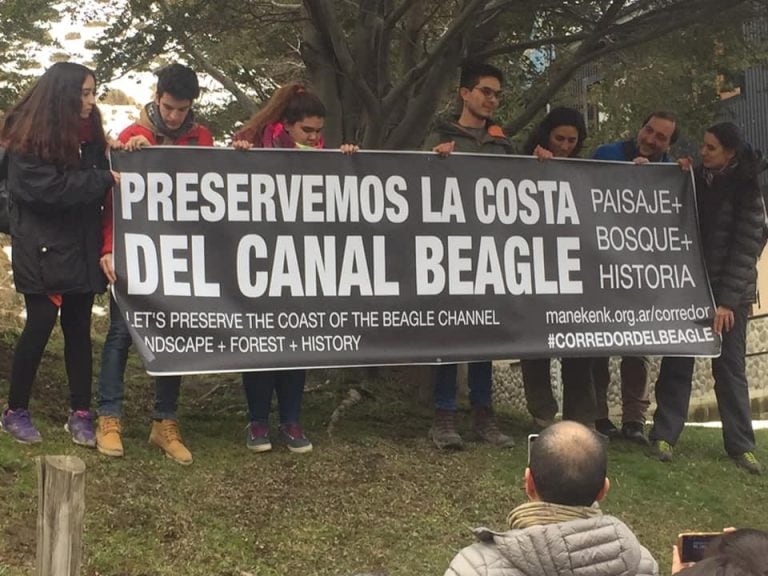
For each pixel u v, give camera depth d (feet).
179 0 25.09
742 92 46.03
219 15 24.70
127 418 20.12
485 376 20.70
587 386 21.53
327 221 18.48
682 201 20.68
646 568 8.73
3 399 19.01
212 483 16.75
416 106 24.54
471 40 26.22
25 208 16.47
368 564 14.84
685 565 8.86
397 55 30.68
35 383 21.54
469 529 16.24
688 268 20.58
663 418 21.26
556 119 21.02
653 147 21.11
